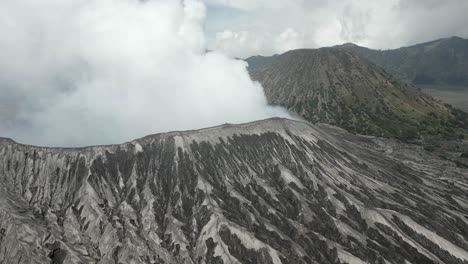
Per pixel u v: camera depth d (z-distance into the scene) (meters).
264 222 121.88
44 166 126.75
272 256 109.06
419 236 125.31
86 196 120.75
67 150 131.12
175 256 112.00
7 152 126.19
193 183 131.75
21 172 124.12
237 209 126.69
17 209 111.62
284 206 132.88
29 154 127.88
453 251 121.69
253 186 139.00
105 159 132.38
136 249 108.50
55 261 102.94
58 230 111.94
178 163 136.25
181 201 127.31
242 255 110.31
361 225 129.00
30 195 120.50
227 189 132.88
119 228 113.81
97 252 109.88
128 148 137.88
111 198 124.56
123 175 131.62
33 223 108.50
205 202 124.88
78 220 116.88
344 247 118.94
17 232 103.62
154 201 124.25
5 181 119.19
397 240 122.62
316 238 119.25
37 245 103.44
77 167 128.38
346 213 133.12
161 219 121.50
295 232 121.56
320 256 114.44
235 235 114.31
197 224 120.12
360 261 111.38
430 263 115.81
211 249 112.62
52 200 121.31
